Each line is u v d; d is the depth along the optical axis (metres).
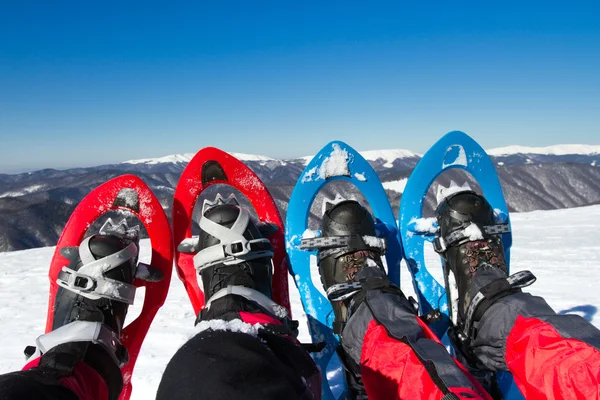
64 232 1.95
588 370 0.87
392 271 2.09
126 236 1.76
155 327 2.65
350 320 1.34
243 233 1.70
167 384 0.87
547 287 3.15
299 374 0.97
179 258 2.06
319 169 2.18
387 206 2.18
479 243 1.61
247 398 0.80
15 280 4.45
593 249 4.75
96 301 1.58
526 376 1.02
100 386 1.20
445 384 0.87
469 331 1.34
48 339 1.26
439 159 2.18
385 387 1.05
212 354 0.89
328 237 1.81
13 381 0.87
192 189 2.19
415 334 1.07
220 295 1.29
